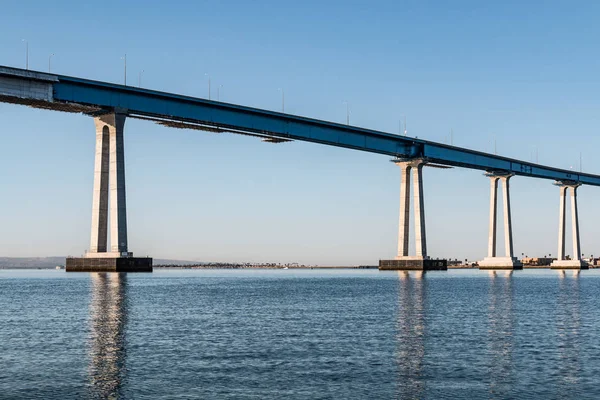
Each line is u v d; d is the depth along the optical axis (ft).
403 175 637.30
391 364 111.04
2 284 423.23
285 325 164.66
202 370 106.11
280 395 90.48
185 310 206.59
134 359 115.24
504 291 317.01
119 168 443.73
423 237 636.07
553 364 111.04
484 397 89.81
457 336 143.54
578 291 317.22
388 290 330.34
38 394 90.63
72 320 175.73
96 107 421.59
